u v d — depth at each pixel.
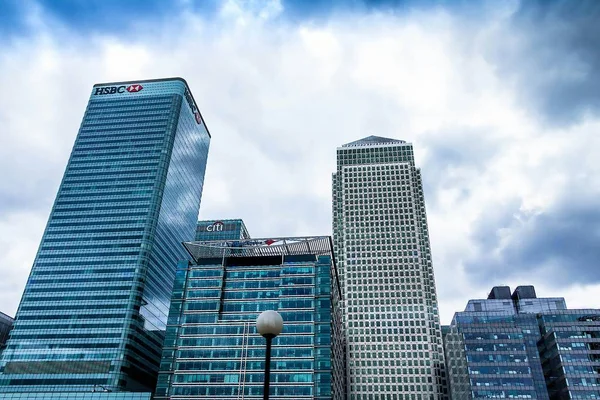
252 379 134.50
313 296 146.38
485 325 189.25
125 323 188.75
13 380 180.62
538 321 198.38
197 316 147.50
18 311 195.75
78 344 186.12
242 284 152.50
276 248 165.88
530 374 175.62
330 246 161.25
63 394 166.38
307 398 130.12
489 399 172.88
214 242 161.50
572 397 172.12
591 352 181.12
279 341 139.75
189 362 139.88
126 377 181.12
